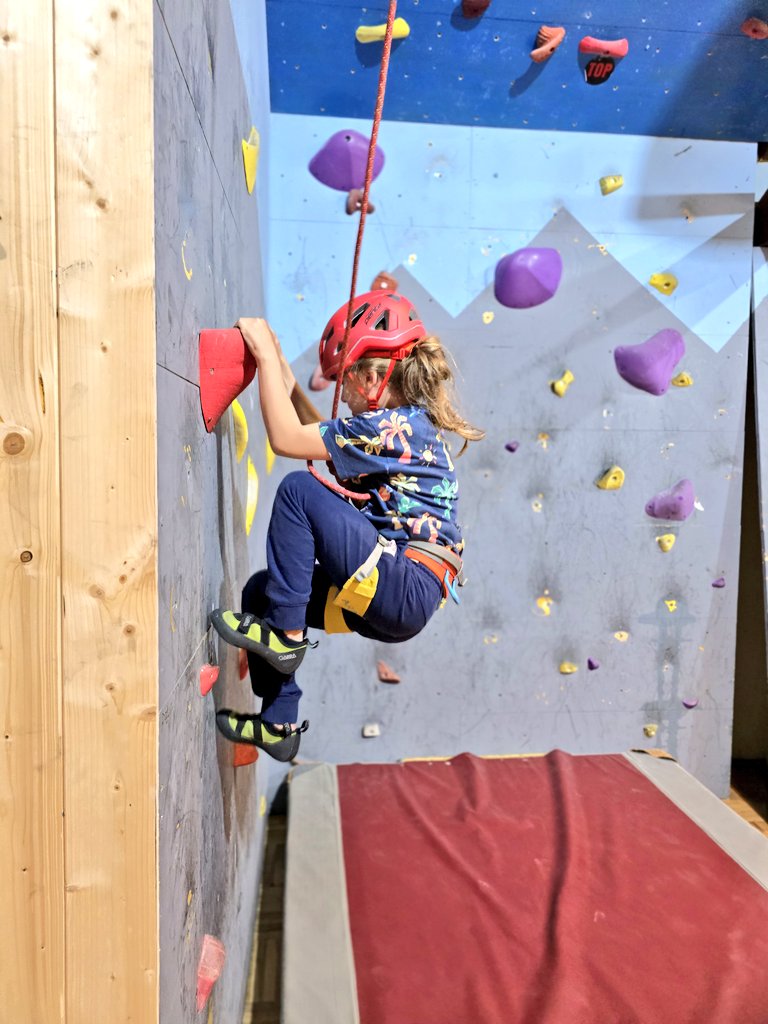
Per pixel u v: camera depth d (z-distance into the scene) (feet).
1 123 2.41
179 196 3.07
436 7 7.32
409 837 7.06
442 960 5.51
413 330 4.36
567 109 8.43
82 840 2.57
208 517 3.88
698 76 8.12
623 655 9.14
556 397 8.84
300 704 8.77
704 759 9.31
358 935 5.75
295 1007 5.04
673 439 9.02
